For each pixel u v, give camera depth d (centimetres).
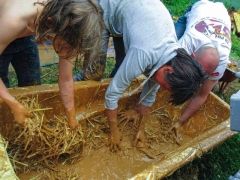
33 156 299
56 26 192
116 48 349
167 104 377
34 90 299
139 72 258
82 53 202
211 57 270
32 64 322
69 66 260
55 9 191
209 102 352
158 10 272
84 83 328
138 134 342
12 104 248
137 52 254
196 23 300
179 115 373
